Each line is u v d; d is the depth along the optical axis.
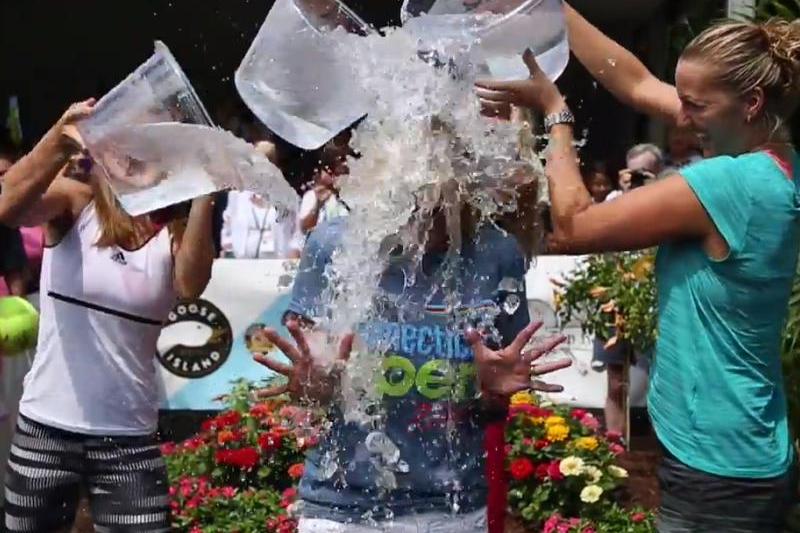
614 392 6.05
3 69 12.56
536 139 2.45
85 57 12.52
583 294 5.79
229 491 4.78
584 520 4.66
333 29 2.44
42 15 12.38
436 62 2.37
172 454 5.11
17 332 4.28
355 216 2.38
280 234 6.82
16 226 3.22
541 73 2.40
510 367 2.37
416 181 2.34
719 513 2.43
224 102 9.34
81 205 3.29
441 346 2.36
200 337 6.41
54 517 3.39
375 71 2.40
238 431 5.10
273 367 2.39
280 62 2.46
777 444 2.44
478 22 2.43
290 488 4.83
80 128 2.79
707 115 2.42
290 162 4.89
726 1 7.04
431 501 2.40
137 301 3.27
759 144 2.43
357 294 2.36
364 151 2.38
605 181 8.55
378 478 2.39
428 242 2.39
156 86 2.63
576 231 2.39
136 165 2.66
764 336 2.41
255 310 6.40
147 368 3.37
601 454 4.95
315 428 2.44
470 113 2.35
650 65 10.90
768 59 2.36
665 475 2.53
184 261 3.28
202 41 11.58
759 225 2.35
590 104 11.53
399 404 2.37
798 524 3.29
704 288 2.40
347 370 2.34
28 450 3.32
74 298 3.26
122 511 3.33
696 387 2.43
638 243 2.40
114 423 3.30
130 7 12.18
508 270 2.44
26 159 3.01
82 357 3.27
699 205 2.36
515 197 2.41
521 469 4.73
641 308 5.49
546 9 2.43
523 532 4.73
